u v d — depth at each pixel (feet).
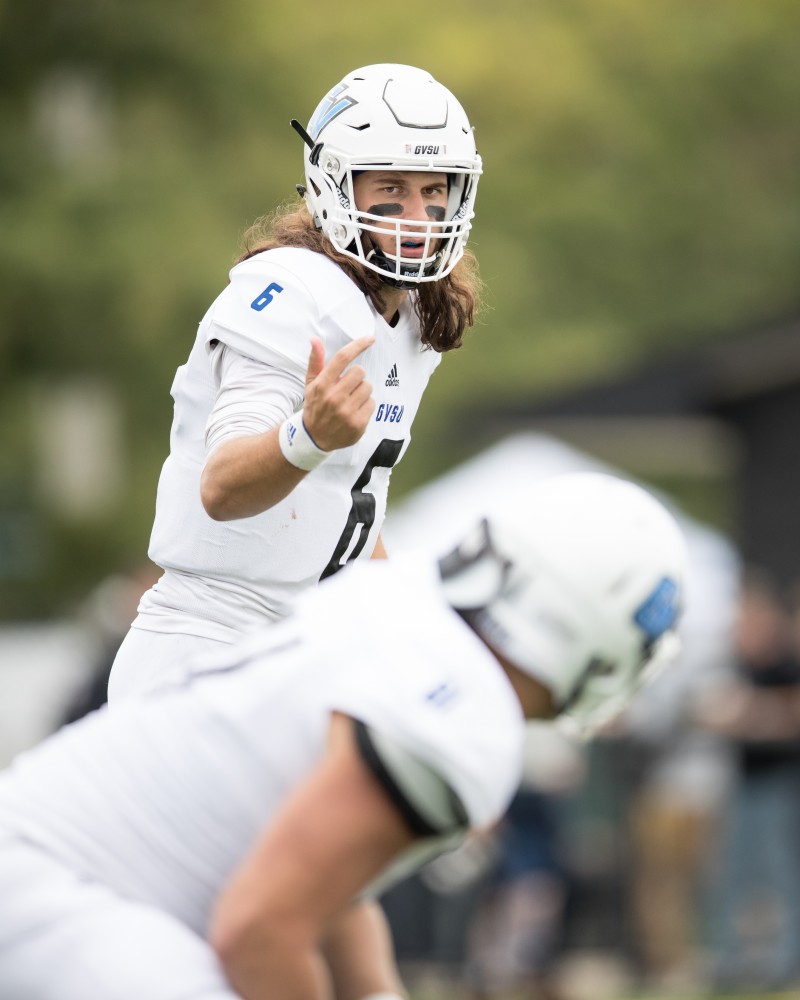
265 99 187.62
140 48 183.83
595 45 228.02
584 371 192.75
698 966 98.32
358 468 40.06
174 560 39.81
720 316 223.51
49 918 28.22
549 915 94.43
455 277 41.19
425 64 197.36
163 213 176.35
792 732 95.76
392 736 26.61
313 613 29.04
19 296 175.01
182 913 28.78
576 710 28.84
